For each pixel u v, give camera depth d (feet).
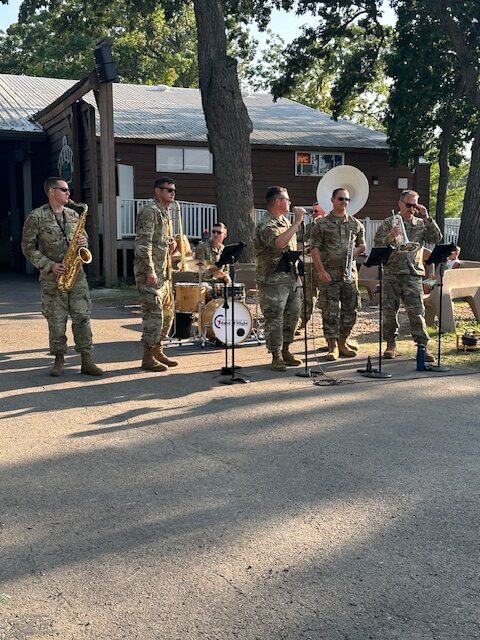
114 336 33.65
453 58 74.69
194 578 10.62
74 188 66.80
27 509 13.15
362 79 81.76
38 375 24.58
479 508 13.15
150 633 9.27
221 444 16.90
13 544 11.74
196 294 31.24
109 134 56.54
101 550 11.51
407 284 26.30
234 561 11.12
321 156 79.51
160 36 148.66
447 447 16.65
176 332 32.12
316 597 10.07
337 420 18.95
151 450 16.49
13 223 83.87
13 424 18.62
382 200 83.15
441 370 25.41
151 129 73.10
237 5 67.56
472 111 80.18
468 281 36.14
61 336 24.21
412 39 73.31
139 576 10.69
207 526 12.38
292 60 76.74
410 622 9.46
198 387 22.82
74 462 15.69
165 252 25.17
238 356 28.48
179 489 14.08
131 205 67.15
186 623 9.48
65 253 23.82
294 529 12.26
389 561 11.11
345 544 11.69
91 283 58.85
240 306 27.55
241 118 49.55
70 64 147.23
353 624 9.42
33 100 83.61
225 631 9.30
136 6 67.26
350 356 28.32
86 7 70.90
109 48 54.85
